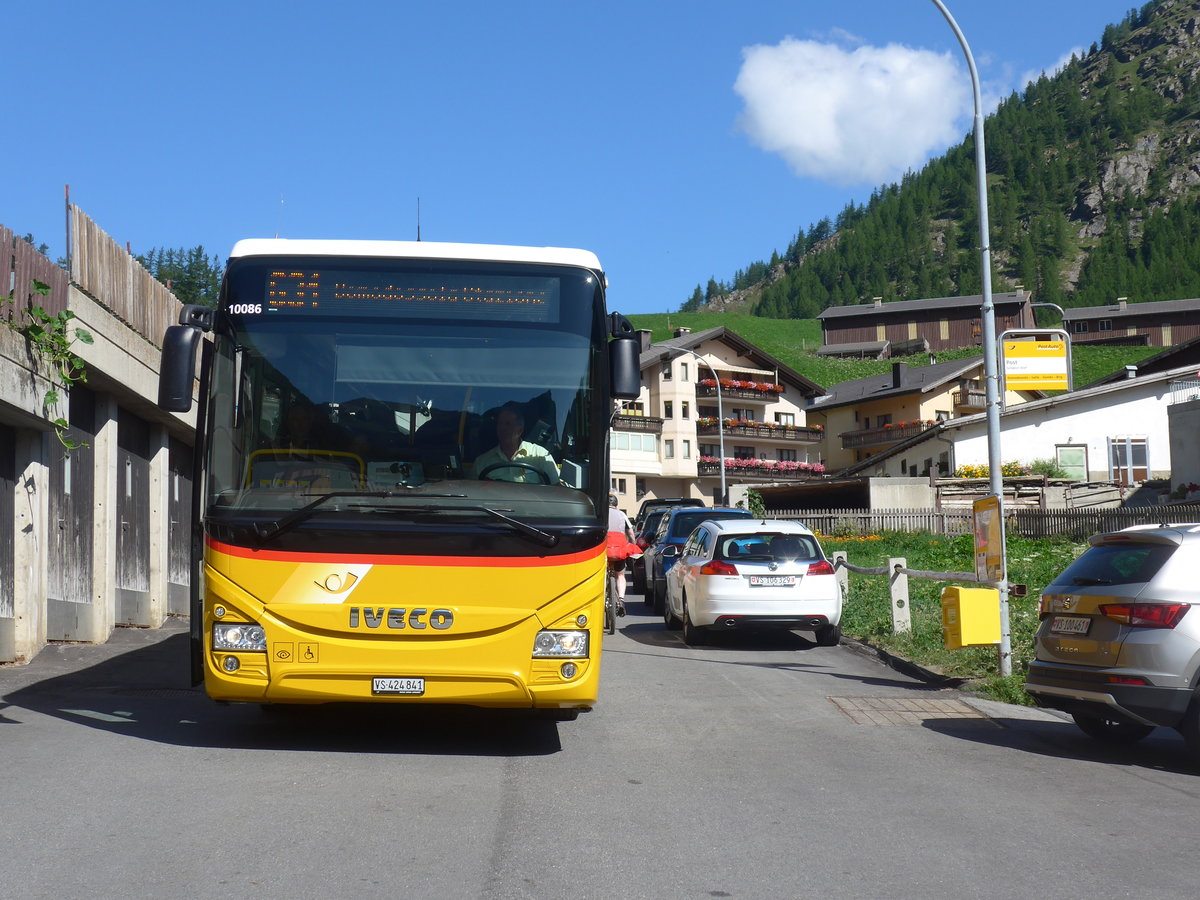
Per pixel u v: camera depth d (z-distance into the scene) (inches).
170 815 236.8
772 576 609.0
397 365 309.3
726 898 191.9
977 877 207.0
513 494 301.7
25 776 269.3
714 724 373.4
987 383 499.8
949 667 490.0
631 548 621.9
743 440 3272.6
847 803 264.8
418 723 362.9
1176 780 300.7
